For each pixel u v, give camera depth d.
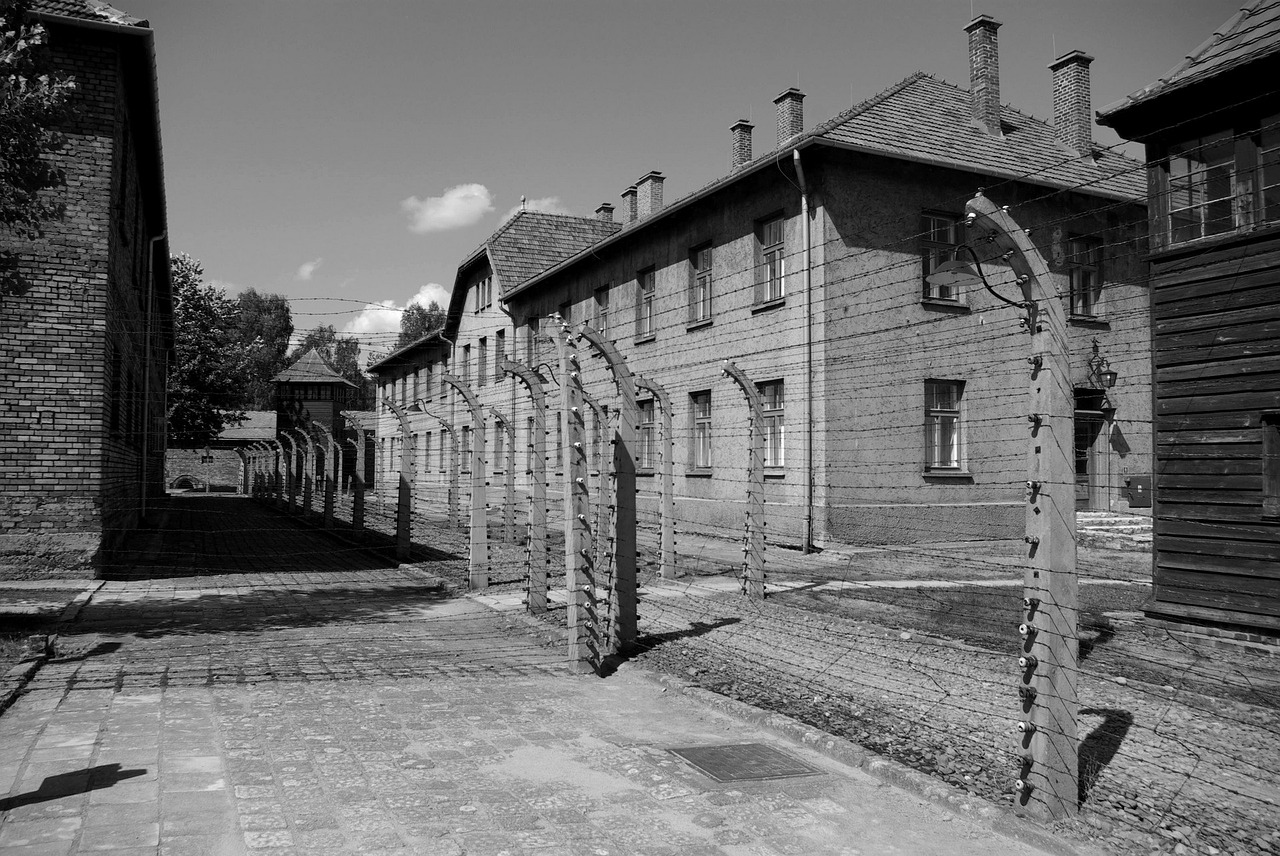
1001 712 6.86
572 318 28.44
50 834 4.29
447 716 6.73
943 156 18.91
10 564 13.54
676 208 21.64
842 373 17.89
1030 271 4.75
